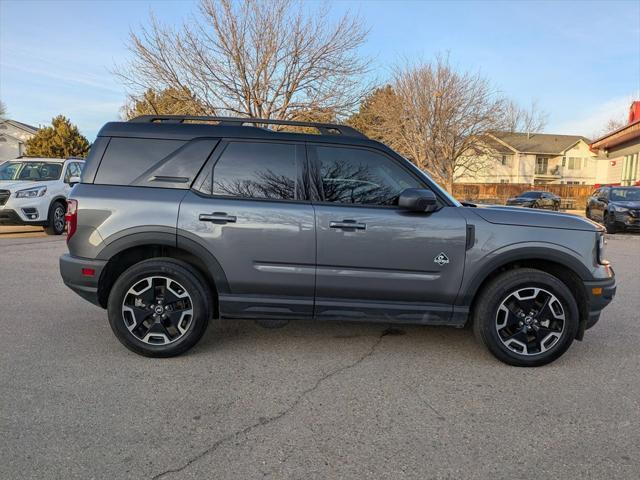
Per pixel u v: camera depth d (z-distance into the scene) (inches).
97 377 137.7
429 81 1128.2
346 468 97.6
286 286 149.2
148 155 152.9
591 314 151.5
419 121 1133.7
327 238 146.9
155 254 157.9
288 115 593.6
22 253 356.8
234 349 162.1
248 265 148.3
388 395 130.2
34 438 105.7
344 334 179.6
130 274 147.8
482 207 160.7
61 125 1622.8
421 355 159.9
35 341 166.7
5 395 125.6
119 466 96.5
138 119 160.2
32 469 94.7
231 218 146.9
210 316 153.9
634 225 575.8
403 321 151.6
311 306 150.3
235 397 127.2
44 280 264.1
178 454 101.1
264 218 147.1
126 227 147.2
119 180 151.9
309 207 148.1
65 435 107.1
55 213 460.4
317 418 117.2
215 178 151.3
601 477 96.0
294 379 139.2
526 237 147.6
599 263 151.7
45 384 132.6
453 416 119.5
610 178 1030.4
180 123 156.5
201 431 110.3
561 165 2215.8
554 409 123.9
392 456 102.0
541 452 104.4
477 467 98.7
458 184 1646.2
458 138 1143.6
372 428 113.0
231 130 153.9
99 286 150.3
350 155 153.1
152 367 145.6
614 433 112.6
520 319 150.5
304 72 587.5
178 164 152.1
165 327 151.6
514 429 113.7
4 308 207.5
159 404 122.4
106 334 174.7
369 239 146.3
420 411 121.6
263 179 151.3
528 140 2269.9
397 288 148.3
